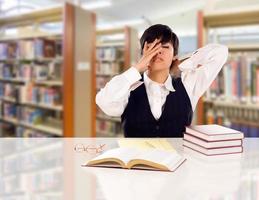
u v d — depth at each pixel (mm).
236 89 2594
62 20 3580
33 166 1032
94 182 872
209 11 2639
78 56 3674
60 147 1265
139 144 1243
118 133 5129
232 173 942
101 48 5746
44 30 4480
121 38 5977
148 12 7949
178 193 792
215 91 2666
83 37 3746
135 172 946
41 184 876
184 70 1475
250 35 4719
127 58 5297
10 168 1021
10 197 799
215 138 1134
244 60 2551
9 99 4727
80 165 1025
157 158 1009
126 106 1428
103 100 1344
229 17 2691
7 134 4734
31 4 6711
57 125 4141
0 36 4867
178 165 1003
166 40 1321
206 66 1512
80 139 1409
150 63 1357
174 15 8812
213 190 810
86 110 3822
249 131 2617
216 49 1528
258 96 2516
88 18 3822
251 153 1170
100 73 5633
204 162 1050
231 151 1160
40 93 4109
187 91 1458
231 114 2838
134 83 1352
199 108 2637
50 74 4086
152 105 1415
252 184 855
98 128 5352
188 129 1253
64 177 918
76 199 769
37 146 1287
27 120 4391
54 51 3996
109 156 1019
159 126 1425
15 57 4535
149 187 830
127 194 786
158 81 1413
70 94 3555
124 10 7543
